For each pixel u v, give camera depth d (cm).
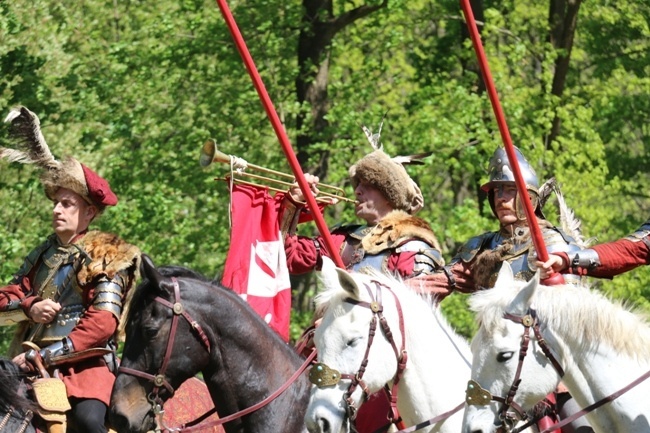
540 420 1862
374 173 2150
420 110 4781
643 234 1862
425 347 1738
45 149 2131
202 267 4884
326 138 4753
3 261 4512
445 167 5106
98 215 2167
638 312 1689
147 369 1823
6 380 1962
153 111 4922
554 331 1627
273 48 4803
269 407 1847
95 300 2059
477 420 1608
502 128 1814
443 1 4975
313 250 2209
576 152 4706
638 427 1614
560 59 4991
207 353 1842
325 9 4791
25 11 5181
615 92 5234
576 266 1828
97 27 5494
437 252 2056
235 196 2133
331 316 1708
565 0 5147
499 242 2041
